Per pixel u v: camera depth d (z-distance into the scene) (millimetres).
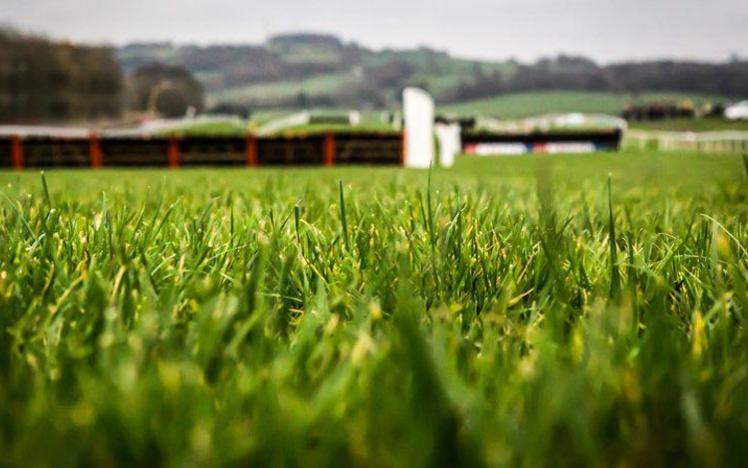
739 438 735
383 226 2697
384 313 1515
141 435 799
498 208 3111
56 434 794
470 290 1827
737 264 1885
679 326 1521
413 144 20031
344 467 768
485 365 1096
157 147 20453
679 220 3428
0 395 961
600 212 3678
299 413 847
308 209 3553
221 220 2875
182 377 999
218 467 743
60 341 1279
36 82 85125
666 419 913
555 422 821
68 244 2203
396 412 856
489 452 727
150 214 3600
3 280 1632
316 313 1457
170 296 1455
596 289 1655
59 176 12797
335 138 20297
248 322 1188
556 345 1230
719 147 32438
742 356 1166
